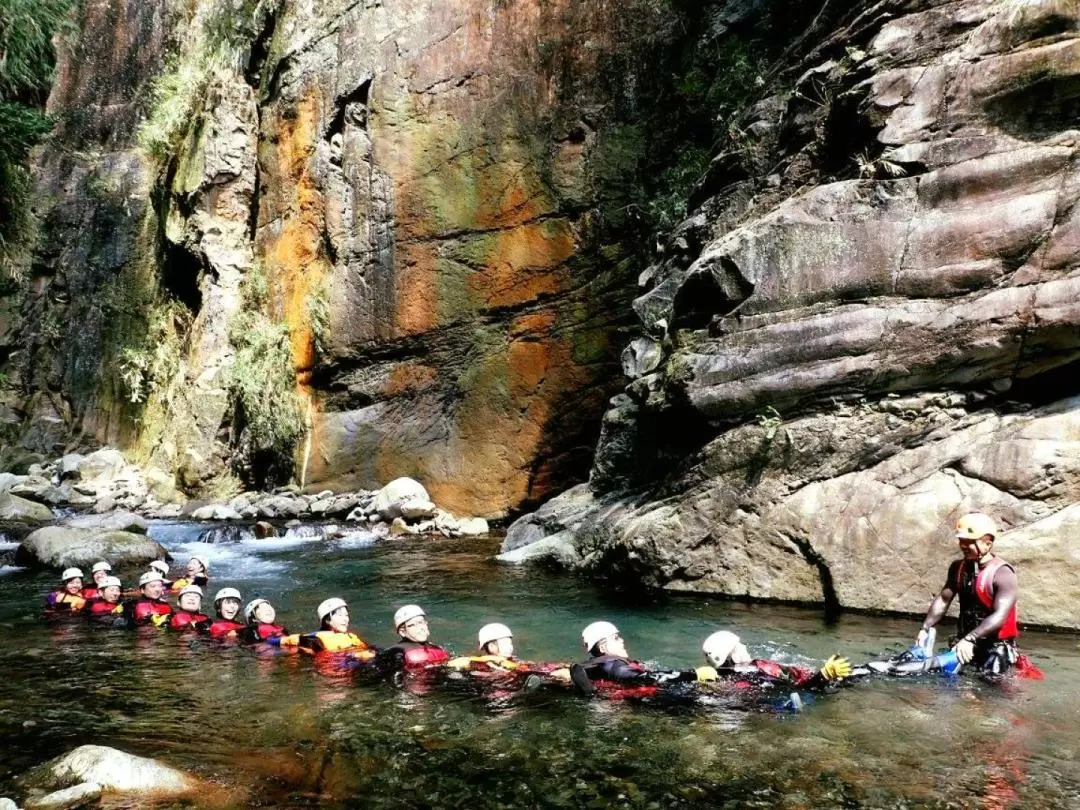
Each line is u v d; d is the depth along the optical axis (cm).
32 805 383
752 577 817
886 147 810
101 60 2558
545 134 1574
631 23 1519
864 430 782
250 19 2036
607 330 1513
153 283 2284
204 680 618
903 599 729
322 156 1823
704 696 523
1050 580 661
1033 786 388
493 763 437
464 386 1642
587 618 794
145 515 1811
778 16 1285
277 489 1802
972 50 788
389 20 1752
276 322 1895
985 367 743
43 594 999
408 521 1569
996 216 745
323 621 723
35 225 2303
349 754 455
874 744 443
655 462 984
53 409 2389
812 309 824
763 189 970
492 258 1617
